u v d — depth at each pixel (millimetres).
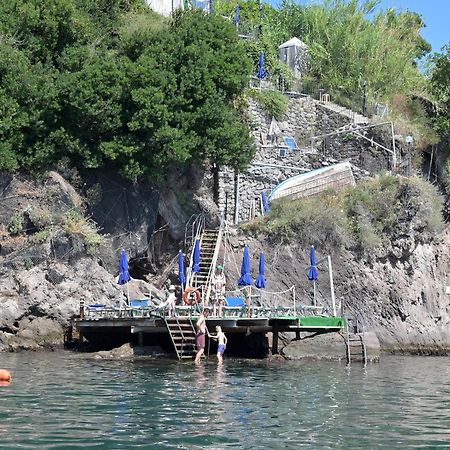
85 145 37406
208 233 40156
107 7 42781
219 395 19844
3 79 36281
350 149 47250
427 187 43031
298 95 48656
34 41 38281
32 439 14055
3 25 37875
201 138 38625
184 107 38625
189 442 14109
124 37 40500
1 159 35281
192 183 40625
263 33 55312
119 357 29781
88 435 14492
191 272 37188
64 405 17703
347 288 39750
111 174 38594
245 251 33719
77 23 39188
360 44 55375
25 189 35969
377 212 41219
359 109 50594
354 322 38375
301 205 40906
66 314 34406
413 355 39000
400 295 40344
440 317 41938
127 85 37344
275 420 16453
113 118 37062
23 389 20250
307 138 47906
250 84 46188
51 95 36281
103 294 35812
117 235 38125
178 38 39594
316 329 31000
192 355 29719
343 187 43562
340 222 40219
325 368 28047
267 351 32688
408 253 41188
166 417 16438
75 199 36969
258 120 45469
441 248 43438
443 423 16750
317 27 57406
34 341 33594
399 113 50719
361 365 30094
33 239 34594
